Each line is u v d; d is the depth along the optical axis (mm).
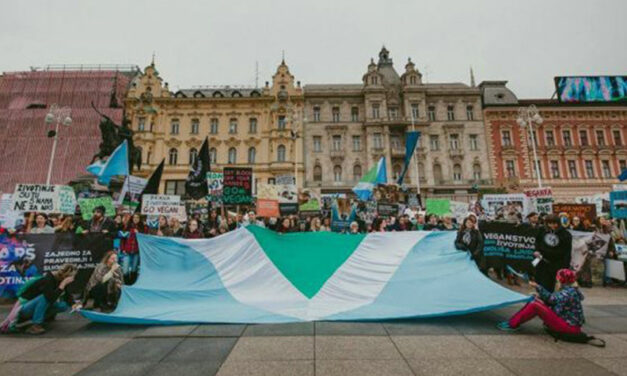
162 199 11398
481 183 35812
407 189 32500
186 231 8578
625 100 37156
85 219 10000
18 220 10188
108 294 6496
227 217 12062
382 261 6805
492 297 5258
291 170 36531
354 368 3715
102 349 4332
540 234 6285
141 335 4816
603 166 36062
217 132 37844
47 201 9984
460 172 36594
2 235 7055
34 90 39000
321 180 37000
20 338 4801
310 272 6703
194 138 37156
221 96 39094
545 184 35531
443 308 5301
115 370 3719
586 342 4426
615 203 11539
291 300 6121
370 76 39406
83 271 7516
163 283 6477
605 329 5125
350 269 6707
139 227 8469
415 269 6496
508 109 37250
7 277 6941
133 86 39469
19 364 3898
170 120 37781
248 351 4188
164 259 6883
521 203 14156
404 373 3594
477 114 37781
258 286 6457
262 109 38156
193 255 6996
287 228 10156
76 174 35344
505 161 36375
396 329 4980
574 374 3568
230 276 6652
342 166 37125
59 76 39594
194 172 11773
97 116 37344
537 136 36844
